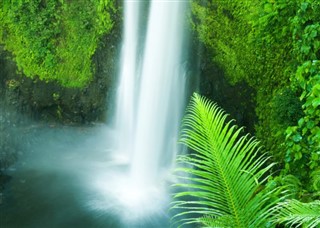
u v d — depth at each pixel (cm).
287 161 497
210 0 689
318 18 494
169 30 715
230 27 662
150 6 723
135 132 753
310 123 473
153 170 710
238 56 655
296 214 254
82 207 608
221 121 270
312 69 480
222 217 263
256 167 275
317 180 397
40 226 568
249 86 648
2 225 568
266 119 614
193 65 707
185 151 697
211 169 265
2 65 749
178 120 711
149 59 733
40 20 736
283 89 575
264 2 577
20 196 638
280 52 587
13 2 724
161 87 727
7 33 741
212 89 700
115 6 746
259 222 261
